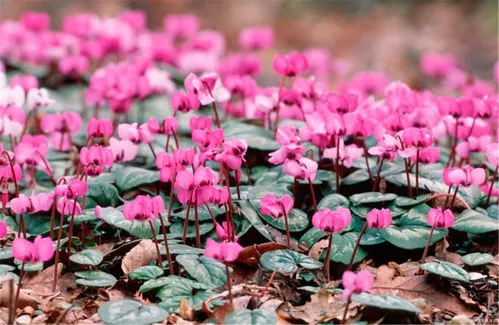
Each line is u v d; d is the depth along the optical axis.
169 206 5.20
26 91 6.40
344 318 4.24
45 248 4.24
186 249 4.79
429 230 5.11
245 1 22.95
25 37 9.71
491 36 20.66
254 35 8.82
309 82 5.98
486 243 5.54
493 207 5.57
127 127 5.42
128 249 5.04
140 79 6.50
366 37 20.78
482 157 6.92
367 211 5.28
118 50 8.45
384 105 6.39
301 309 4.60
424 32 21.16
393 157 5.37
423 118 5.66
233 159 4.80
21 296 4.56
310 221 5.49
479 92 8.08
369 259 5.23
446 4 23.14
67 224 5.43
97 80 6.55
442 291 4.84
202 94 5.21
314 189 5.75
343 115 5.48
